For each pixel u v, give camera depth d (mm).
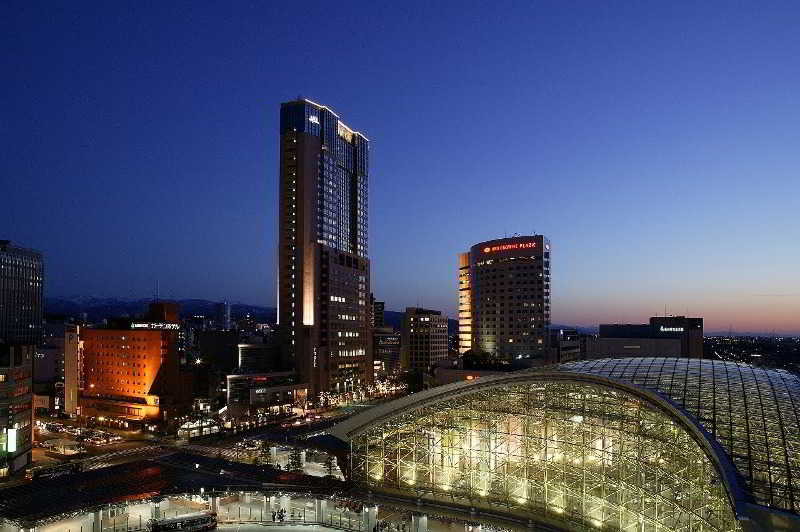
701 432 73500
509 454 96125
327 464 122000
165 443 181500
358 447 106750
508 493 95750
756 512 60031
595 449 87875
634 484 82500
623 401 86875
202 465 113500
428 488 101688
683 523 76375
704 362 99812
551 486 91875
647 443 82375
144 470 108812
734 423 74875
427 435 102438
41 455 165125
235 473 108188
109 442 183000
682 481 76750
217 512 97750
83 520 92000
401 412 103250
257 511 99438
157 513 91312
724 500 69812
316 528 91875
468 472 98938
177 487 98188
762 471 66312
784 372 97812
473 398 99188
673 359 102375
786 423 74250
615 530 83625
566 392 91938
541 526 89125
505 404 96812
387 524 91875
